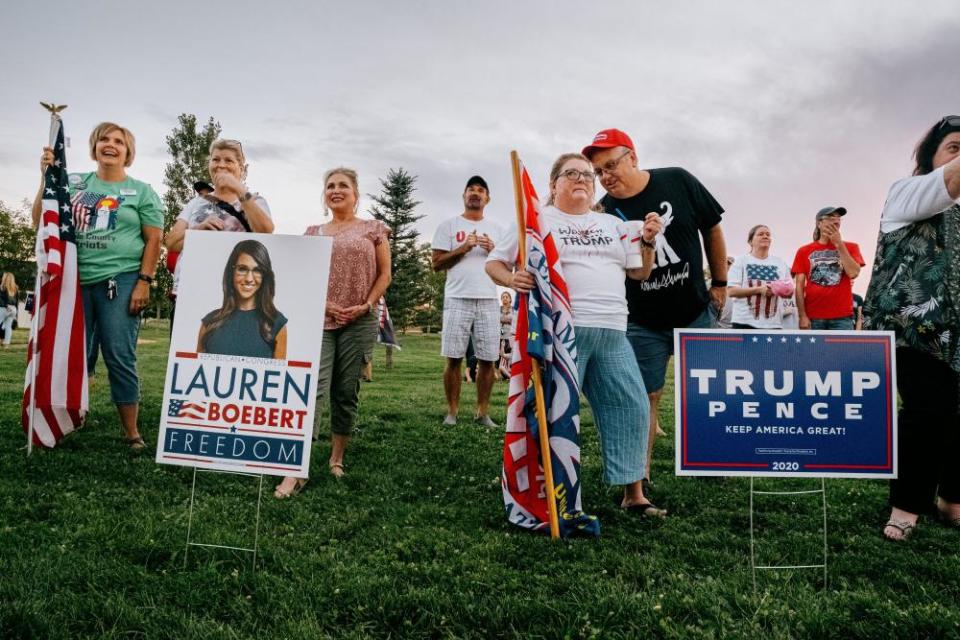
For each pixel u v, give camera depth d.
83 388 4.45
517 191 3.08
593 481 4.14
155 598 2.27
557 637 2.09
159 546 2.68
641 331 4.16
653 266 3.96
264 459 2.66
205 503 3.33
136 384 4.63
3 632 1.97
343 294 4.11
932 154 3.12
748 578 2.58
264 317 2.76
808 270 6.91
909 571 2.69
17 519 3.01
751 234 7.49
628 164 3.91
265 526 3.06
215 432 2.69
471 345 6.42
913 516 3.16
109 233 4.49
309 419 2.67
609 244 3.37
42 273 4.30
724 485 4.09
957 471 3.27
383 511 3.39
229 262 2.80
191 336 2.76
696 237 4.00
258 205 3.68
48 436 4.29
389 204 45.91
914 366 3.16
